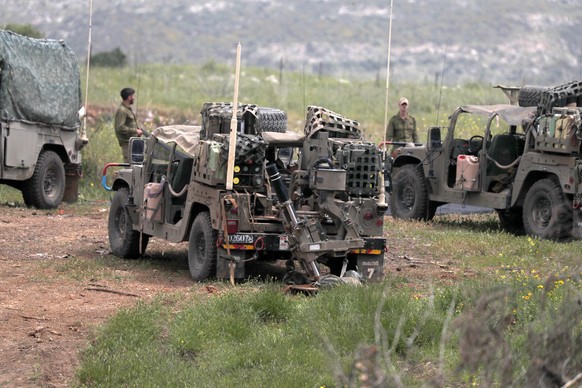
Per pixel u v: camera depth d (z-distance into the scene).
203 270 37.34
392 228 55.00
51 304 33.47
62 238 48.56
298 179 36.84
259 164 36.75
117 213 44.53
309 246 35.50
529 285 32.19
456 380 24.66
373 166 36.75
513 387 18.81
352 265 38.09
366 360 19.09
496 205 55.12
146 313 30.61
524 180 53.47
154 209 40.66
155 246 47.19
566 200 51.09
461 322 19.89
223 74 162.12
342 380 19.50
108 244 47.12
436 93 140.38
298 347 27.56
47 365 27.06
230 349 27.64
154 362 26.69
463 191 57.06
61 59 61.91
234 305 31.11
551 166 51.72
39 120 59.44
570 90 53.38
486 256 45.47
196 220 38.28
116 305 33.50
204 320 29.81
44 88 59.84
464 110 57.91
